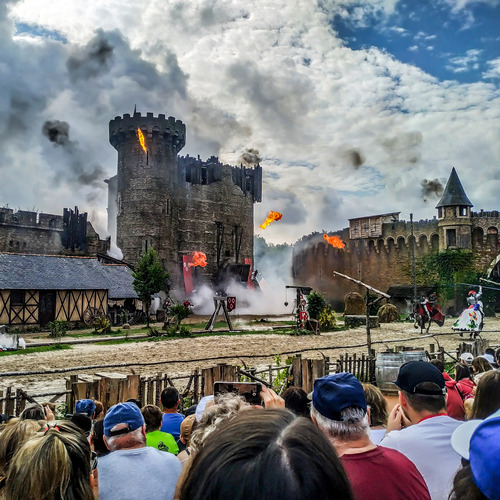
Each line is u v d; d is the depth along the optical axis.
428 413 3.45
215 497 1.19
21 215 48.69
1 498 2.46
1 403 8.95
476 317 26.80
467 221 56.44
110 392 9.65
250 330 32.09
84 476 2.37
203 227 65.31
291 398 4.84
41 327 33.50
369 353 13.73
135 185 59.00
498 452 1.34
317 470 1.24
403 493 2.35
